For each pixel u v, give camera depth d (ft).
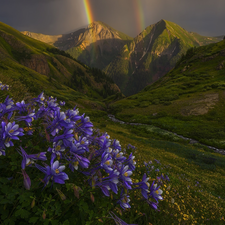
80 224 4.49
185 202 14.61
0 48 452.35
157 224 7.55
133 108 248.93
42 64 554.87
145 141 95.96
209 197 22.95
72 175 5.02
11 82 22.20
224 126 154.20
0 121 4.29
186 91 258.37
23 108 5.48
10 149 4.98
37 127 5.13
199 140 132.98
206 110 187.32
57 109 5.52
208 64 353.10
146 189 4.83
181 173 37.55
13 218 3.78
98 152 4.92
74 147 4.23
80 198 4.39
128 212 6.91
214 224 13.01
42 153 4.01
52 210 3.95
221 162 71.00
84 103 325.62
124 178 4.56
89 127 5.20
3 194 4.04
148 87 414.82
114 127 148.46
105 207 4.97
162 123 173.78
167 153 68.18
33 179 4.49
